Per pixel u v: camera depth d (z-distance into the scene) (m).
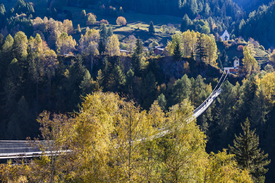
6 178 15.34
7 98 72.00
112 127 17.62
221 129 67.69
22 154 22.00
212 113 73.69
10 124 62.97
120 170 15.80
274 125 60.84
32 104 76.62
